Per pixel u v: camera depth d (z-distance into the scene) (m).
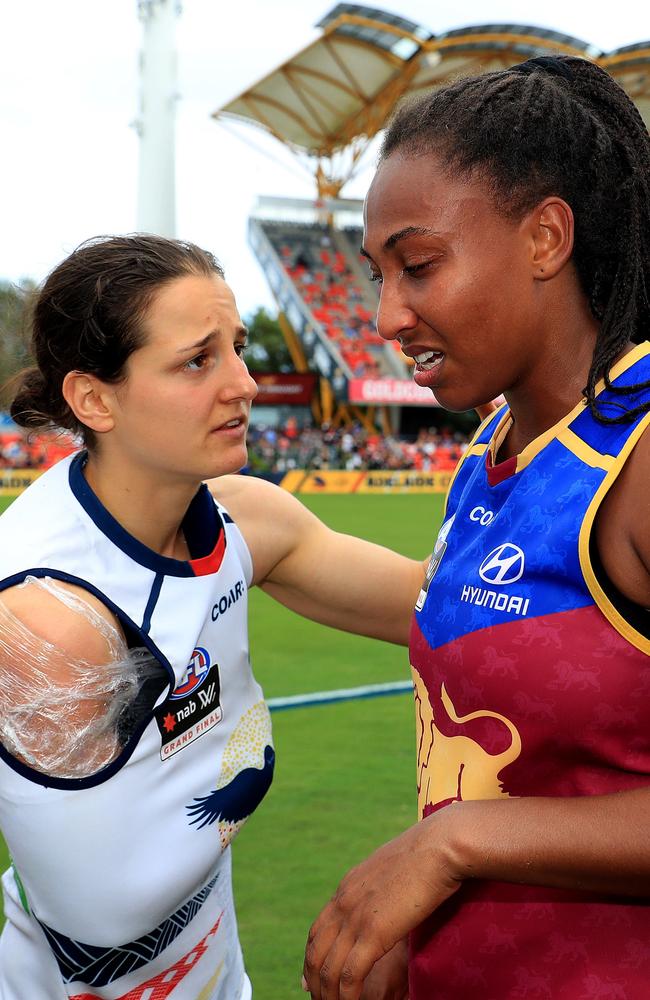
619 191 0.97
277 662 5.95
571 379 1.01
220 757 1.25
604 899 0.97
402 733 4.32
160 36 12.34
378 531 14.47
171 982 1.28
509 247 0.95
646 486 0.89
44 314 1.10
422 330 0.98
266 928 2.58
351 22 24.06
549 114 0.94
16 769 1.06
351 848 3.07
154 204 12.61
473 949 1.03
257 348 41.94
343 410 30.44
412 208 0.94
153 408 1.07
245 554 1.32
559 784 0.98
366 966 0.92
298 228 32.34
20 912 1.27
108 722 1.08
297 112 29.31
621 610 0.91
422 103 0.99
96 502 1.12
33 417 1.21
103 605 1.09
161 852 1.16
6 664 1.04
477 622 0.99
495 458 1.13
